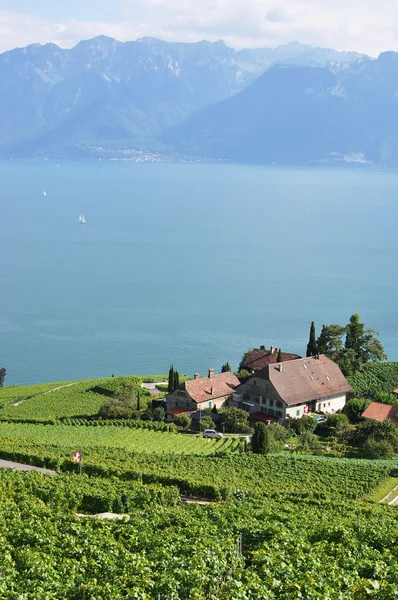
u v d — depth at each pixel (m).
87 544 58.88
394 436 112.81
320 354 147.25
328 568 54.41
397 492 91.06
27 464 96.81
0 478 82.00
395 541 64.00
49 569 53.06
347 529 65.50
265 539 62.81
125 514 75.75
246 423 127.25
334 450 113.00
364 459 106.81
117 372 187.88
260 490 86.31
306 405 133.75
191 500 85.00
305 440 114.56
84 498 77.44
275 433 117.81
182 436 120.31
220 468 96.75
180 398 137.00
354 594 50.03
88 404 146.62
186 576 51.12
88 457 98.88
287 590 50.00
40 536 60.72
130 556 55.56
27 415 138.25
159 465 96.81
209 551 56.12
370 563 55.66
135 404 142.00
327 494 85.69
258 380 134.62
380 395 136.88
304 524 68.06
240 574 52.09
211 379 140.25
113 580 51.19
